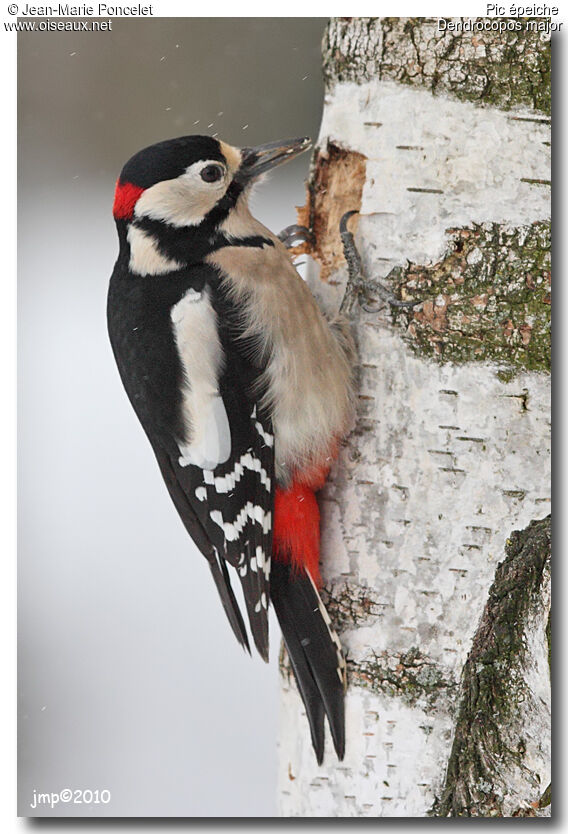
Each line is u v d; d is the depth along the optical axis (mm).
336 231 6824
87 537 11578
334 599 6375
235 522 6477
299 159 13242
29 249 14203
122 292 6945
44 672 10422
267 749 9922
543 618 5902
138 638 10680
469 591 5992
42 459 12555
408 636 6105
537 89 6031
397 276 6246
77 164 14156
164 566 11406
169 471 6820
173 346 6641
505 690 5922
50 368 13516
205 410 6570
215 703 10273
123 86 14008
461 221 6090
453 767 5977
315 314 6598
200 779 9695
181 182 6809
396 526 6180
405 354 6203
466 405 6047
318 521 6438
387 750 6109
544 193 6035
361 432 6344
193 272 6773
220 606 10984
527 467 5969
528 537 5945
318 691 6234
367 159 6340
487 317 6047
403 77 6188
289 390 6484
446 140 6105
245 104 13453
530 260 6027
